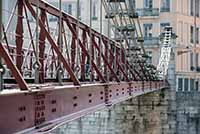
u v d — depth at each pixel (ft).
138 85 67.10
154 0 179.52
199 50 189.47
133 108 126.62
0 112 16.28
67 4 61.77
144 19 179.42
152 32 177.99
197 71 185.98
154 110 126.62
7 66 19.35
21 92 18.07
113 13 60.13
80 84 27.81
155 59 171.73
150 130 125.39
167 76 155.74
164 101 126.31
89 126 122.42
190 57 183.83
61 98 23.81
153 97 126.93
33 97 19.60
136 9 179.93
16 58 25.63
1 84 17.01
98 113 123.54
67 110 24.98
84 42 37.99
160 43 170.09
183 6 182.19
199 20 192.34
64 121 24.16
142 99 126.93
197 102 121.80
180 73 175.11
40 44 26.68
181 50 176.55
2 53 17.63
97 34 42.96
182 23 181.06
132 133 125.70
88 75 39.24
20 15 23.86
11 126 17.29
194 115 121.19
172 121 124.26
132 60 68.39
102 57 42.22
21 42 25.05
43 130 20.40
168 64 153.07
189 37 185.16
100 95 34.60
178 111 123.85
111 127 123.95
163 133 124.36
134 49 73.97
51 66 36.32
